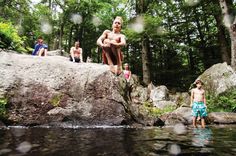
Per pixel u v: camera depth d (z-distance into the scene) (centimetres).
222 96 1279
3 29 998
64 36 3362
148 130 516
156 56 2680
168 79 2420
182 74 2398
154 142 347
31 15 2486
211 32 2405
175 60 2570
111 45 521
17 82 616
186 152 281
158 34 1927
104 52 544
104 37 545
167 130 524
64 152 264
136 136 409
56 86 630
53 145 304
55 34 2881
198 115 814
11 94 596
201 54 2345
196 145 330
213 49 2378
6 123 566
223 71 1371
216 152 283
